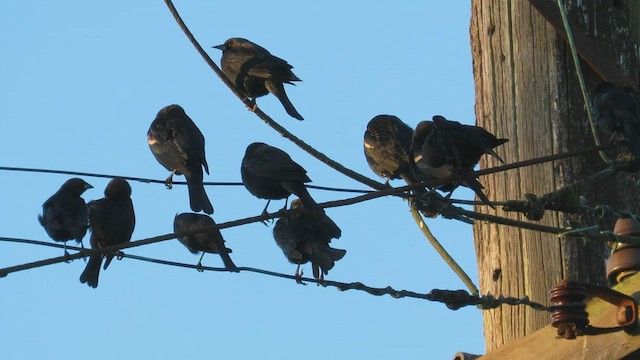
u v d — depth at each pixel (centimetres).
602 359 957
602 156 1216
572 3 1318
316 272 1548
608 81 1282
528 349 1027
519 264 1234
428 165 1276
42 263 1088
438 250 1305
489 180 1300
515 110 1302
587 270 1197
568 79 1287
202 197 1529
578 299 952
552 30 1300
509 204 1130
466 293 1127
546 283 1209
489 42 1344
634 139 1207
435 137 1259
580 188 1154
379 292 1145
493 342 1232
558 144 1265
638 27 1334
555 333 1005
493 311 1237
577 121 1273
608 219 1167
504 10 1335
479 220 1218
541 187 1257
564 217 1217
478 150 1236
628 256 1018
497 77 1329
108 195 1568
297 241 1552
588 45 1293
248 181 1432
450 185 1284
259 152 1435
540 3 1294
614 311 966
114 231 1541
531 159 1192
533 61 1302
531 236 1230
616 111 1231
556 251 1209
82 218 1490
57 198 1495
